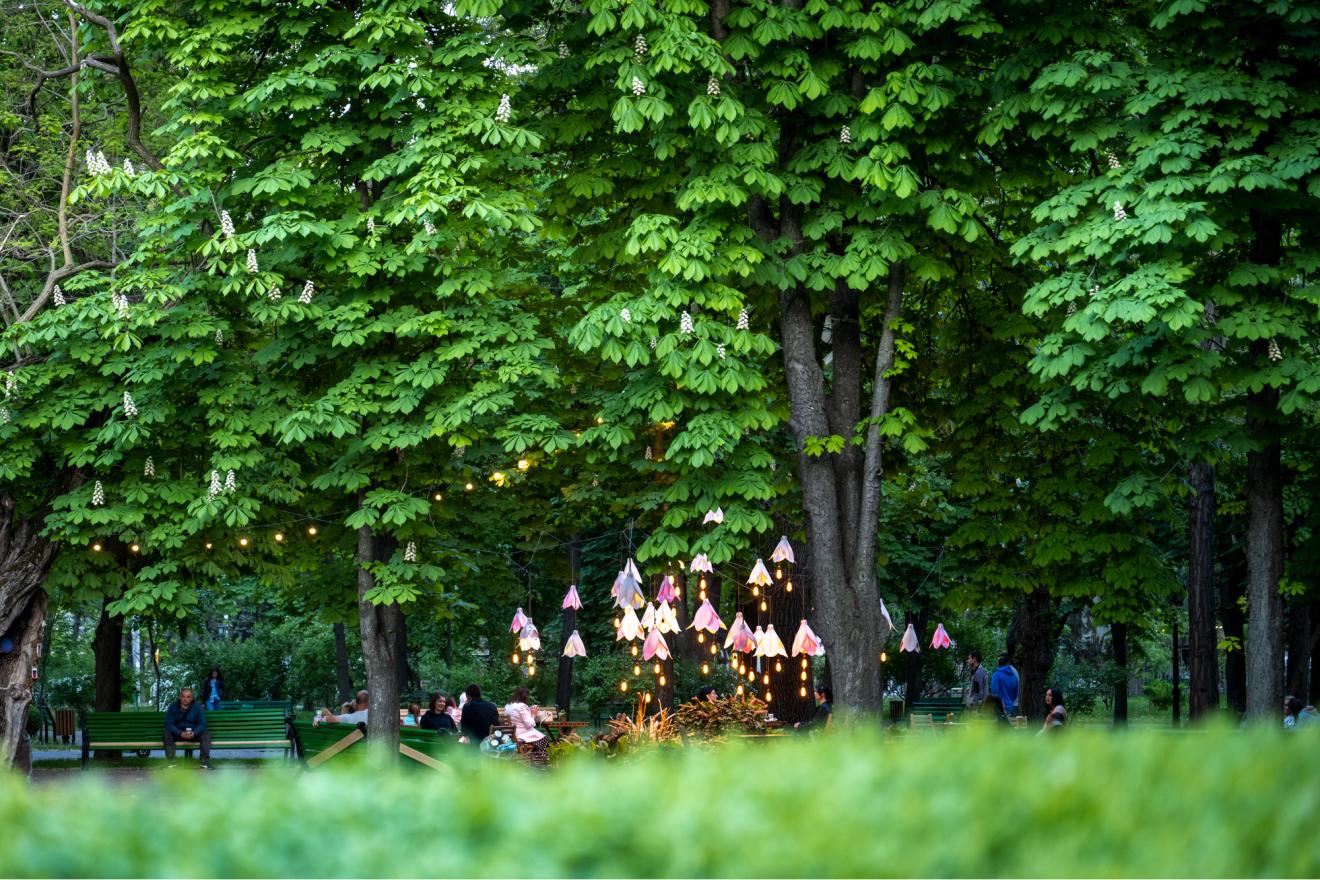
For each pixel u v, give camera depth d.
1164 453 18.70
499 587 24.66
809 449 16.91
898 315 17.23
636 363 16.17
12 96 20.83
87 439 17.78
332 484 17.20
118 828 4.54
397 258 16.64
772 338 19.08
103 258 21.39
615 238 17.22
